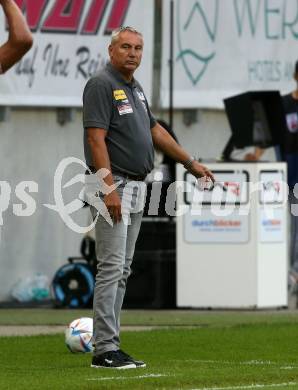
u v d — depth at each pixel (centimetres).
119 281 3152
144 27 5584
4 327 4425
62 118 5541
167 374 2939
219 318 4722
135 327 4409
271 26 5972
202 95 5806
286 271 5109
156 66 5772
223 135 6072
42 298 5428
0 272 5359
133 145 3105
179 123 5912
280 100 5084
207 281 5034
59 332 4231
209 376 2905
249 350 3628
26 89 5319
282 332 4150
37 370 3067
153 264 5103
